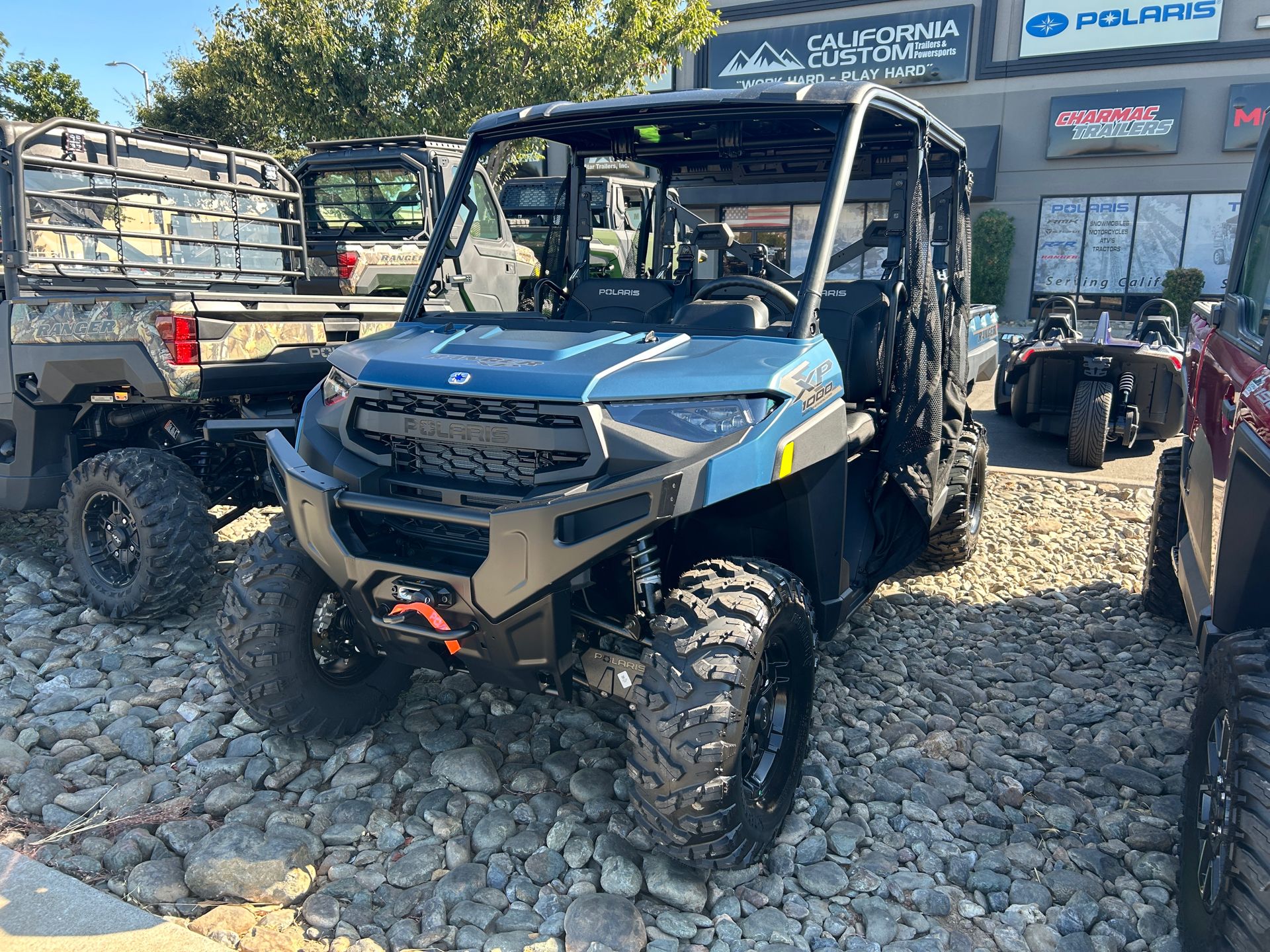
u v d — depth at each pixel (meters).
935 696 4.14
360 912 2.67
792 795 3.07
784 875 2.90
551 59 15.60
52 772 3.36
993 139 21.41
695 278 3.85
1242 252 3.44
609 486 2.54
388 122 15.99
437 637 2.83
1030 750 3.67
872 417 4.04
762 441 2.71
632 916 2.62
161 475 4.46
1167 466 4.80
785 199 4.50
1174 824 3.20
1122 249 21.27
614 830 3.01
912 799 3.31
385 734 3.63
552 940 2.57
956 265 4.66
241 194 6.09
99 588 4.61
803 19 22.69
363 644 3.51
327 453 3.04
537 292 4.26
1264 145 3.44
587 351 2.93
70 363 4.59
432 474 2.93
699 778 2.57
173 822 3.01
